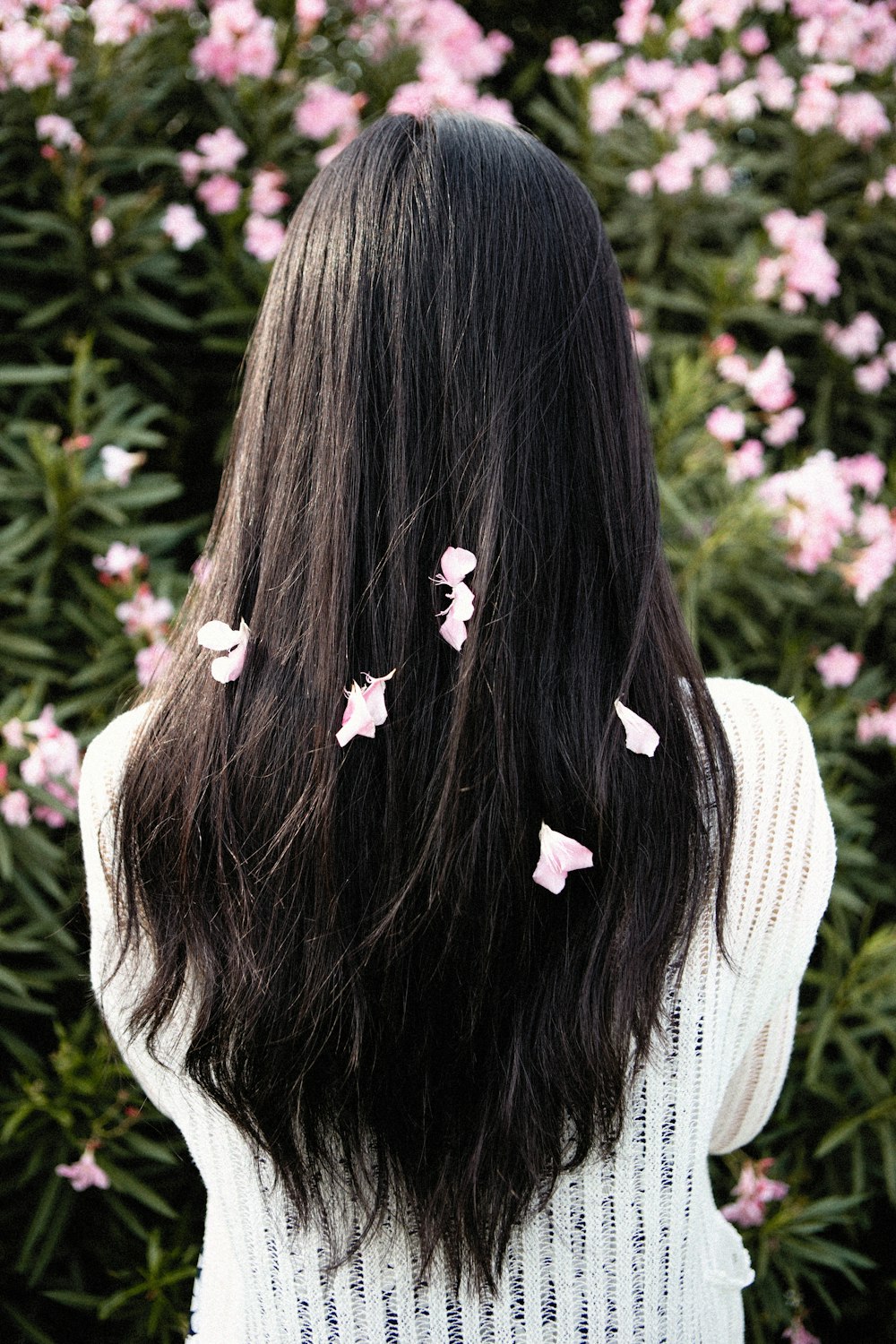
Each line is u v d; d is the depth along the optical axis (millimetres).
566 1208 788
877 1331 2182
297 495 731
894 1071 1914
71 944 1715
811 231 2113
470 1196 736
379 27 2270
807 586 2178
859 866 2137
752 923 772
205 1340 925
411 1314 800
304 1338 822
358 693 667
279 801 710
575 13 2580
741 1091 992
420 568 701
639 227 2234
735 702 792
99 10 1926
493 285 698
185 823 728
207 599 800
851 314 2332
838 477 1954
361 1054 723
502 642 685
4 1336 1953
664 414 2094
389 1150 745
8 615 1937
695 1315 856
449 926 698
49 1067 1923
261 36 2014
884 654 2309
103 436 1930
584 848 678
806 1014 1936
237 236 2123
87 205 1991
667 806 718
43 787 1737
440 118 743
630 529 735
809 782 771
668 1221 809
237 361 2219
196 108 2203
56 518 1853
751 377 2041
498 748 683
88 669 1848
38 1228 1715
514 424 698
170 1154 1715
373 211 712
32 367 2006
